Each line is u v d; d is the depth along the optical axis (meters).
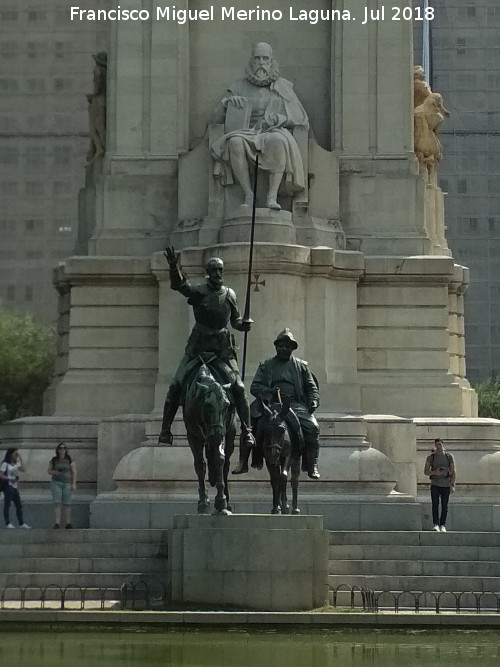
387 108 55.94
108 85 56.56
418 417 52.91
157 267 53.69
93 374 54.50
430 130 57.69
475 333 100.75
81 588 38.19
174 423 48.41
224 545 36.84
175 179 55.59
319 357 52.47
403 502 47.00
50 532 42.66
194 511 46.62
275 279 51.66
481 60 100.06
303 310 52.41
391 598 39.22
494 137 100.38
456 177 100.69
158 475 47.28
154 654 28.83
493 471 49.91
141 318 54.66
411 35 56.38
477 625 34.28
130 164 55.91
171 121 56.16
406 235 55.12
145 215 55.66
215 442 36.75
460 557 41.84
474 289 100.88
